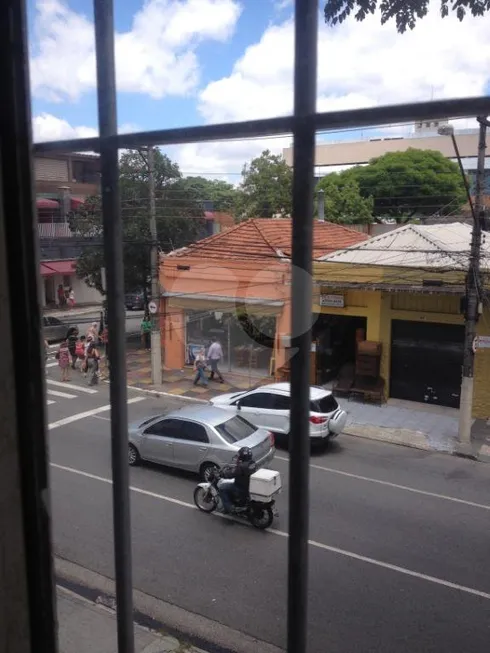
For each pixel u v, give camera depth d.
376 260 16.00
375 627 6.61
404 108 1.40
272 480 8.94
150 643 6.27
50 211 29.14
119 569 2.25
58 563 8.06
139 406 16.55
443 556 8.23
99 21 1.95
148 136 1.83
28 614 1.64
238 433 11.04
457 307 15.23
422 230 17.28
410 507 9.93
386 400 16.39
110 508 9.79
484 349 14.95
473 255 12.73
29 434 1.59
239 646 6.37
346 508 9.84
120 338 2.13
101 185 2.01
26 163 1.56
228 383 17.91
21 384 1.58
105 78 1.96
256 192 27.33
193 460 10.95
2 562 1.57
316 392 13.11
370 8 4.21
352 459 12.38
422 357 16.11
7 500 1.57
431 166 29.56
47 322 24.20
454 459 12.49
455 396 15.80
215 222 27.00
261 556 8.24
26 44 1.54
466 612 6.89
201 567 7.95
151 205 17.53
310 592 7.30
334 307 16.59
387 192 30.09
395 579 7.62
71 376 19.91
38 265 1.59
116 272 2.08
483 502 10.20
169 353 19.80
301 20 1.60
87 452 12.63
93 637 6.39
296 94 1.61
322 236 19.70
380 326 16.23
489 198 20.08
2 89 1.52
